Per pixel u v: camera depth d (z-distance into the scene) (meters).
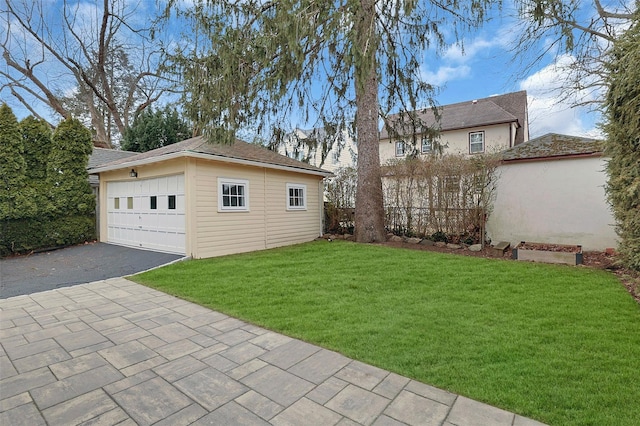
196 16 6.96
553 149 8.16
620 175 4.57
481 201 8.12
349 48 5.96
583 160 7.70
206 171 7.75
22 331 3.48
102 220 10.26
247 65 6.72
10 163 8.34
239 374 2.58
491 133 16.31
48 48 16.47
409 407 2.13
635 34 3.87
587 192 7.67
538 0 6.37
